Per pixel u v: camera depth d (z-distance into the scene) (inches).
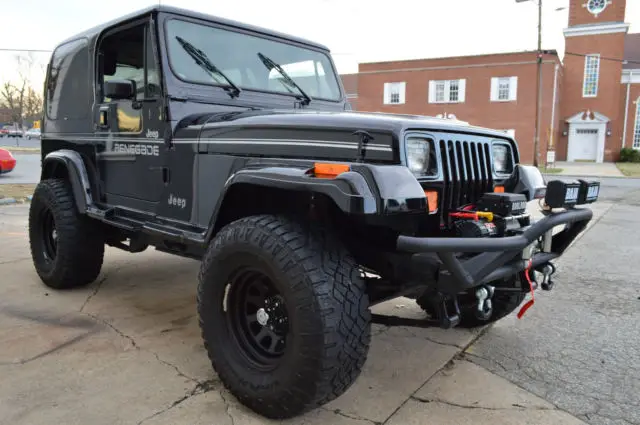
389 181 75.5
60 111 158.4
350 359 79.4
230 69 126.6
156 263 199.0
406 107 1200.2
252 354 91.8
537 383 105.3
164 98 113.6
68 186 153.5
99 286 166.6
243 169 92.4
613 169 944.9
